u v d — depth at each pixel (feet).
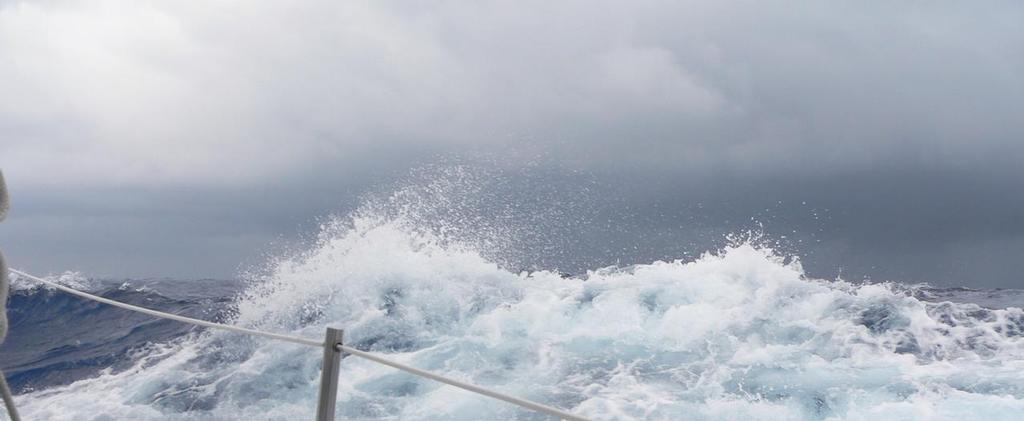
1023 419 14.11
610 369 17.48
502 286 23.62
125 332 23.76
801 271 23.25
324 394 6.79
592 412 15.11
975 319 20.29
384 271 24.63
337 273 24.38
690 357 18.06
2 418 12.34
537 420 14.88
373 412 15.35
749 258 23.30
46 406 17.07
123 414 16.17
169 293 32.50
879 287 22.61
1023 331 19.40
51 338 24.03
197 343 21.07
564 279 23.93
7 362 21.25
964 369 16.92
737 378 16.67
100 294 32.22
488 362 18.24
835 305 21.03
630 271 24.16
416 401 15.84
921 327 19.66
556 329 20.24
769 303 21.16
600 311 21.15
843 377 16.56
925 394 15.48
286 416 15.51
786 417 14.66
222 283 36.14
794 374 16.80
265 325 22.97
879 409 14.80
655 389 16.22
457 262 25.04
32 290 29.91
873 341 18.78
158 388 17.65
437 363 18.37
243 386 17.25
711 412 14.97
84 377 19.08
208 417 15.69
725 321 20.12
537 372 17.46
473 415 15.15
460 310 21.95
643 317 20.66
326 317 22.47
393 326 21.20
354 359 18.38
